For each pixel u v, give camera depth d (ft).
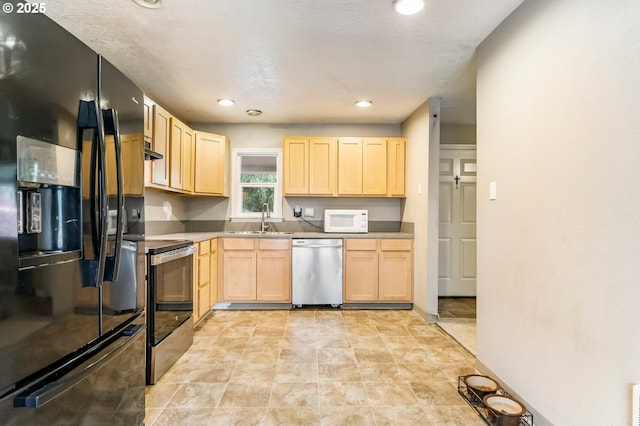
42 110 3.39
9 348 3.06
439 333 10.25
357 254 12.73
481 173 7.49
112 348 4.47
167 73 9.17
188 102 11.62
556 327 5.21
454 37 7.22
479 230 7.60
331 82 9.82
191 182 12.15
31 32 3.26
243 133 14.43
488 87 7.20
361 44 7.55
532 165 5.80
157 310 7.23
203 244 10.87
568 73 4.98
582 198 4.73
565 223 5.04
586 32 4.66
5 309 3.01
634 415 3.86
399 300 12.75
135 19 6.57
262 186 14.65
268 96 11.01
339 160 13.60
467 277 14.70
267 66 8.73
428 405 6.35
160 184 9.75
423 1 5.97
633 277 4.00
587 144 4.65
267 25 6.78
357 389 6.91
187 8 6.21
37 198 3.66
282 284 12.61
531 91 5.81
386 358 8.41
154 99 11.28
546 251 5.45
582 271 4.72
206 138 12.78
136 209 5.30
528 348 5.88
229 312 12.34
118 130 4.48
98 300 4.29
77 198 3.92
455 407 6.30
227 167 14.03
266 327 10.66
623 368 4.12
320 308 12.92
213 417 5.92
